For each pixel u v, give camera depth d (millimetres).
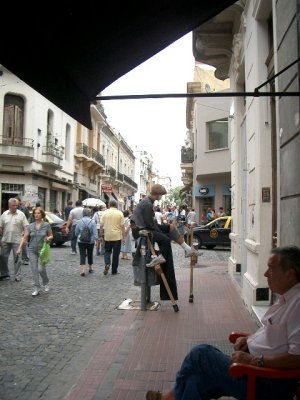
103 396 4242
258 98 7074
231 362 3025
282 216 5250
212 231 21266
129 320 7098
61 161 36594
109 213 12266
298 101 4523
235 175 11133
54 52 3400
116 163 61062
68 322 7023
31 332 6453
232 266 10992
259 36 7188
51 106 35000
